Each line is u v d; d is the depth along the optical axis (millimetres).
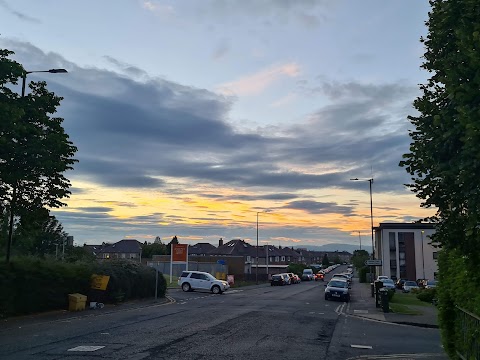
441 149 6340
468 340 8102
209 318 18391
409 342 14414
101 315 19469
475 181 5449
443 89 7098
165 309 22547
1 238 20234
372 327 18281
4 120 14664
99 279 23719
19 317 18109
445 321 10055
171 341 12305
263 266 116250
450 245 7387
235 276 70625
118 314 19953
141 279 28672
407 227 78562
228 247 120000
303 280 88812
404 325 19703
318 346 12656
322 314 22281
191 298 31438
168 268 63594
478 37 5441
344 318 21078
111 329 14711
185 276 40000
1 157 15961
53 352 10461
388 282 52094
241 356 10508
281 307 24844
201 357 10188
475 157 5332
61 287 21062
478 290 7680
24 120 17188
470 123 5090
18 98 17500
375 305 28703
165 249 102938
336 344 13242
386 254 78188
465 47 5715
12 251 28422
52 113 18625
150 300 28312
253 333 14453
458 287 8805
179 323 16531
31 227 19516
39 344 11633
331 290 32406
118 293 25281
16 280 18391
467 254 7590
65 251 53062
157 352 10617
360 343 13703
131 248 114688
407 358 11125
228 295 35906
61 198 19266
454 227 7211
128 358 9836
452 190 6602
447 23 6773
